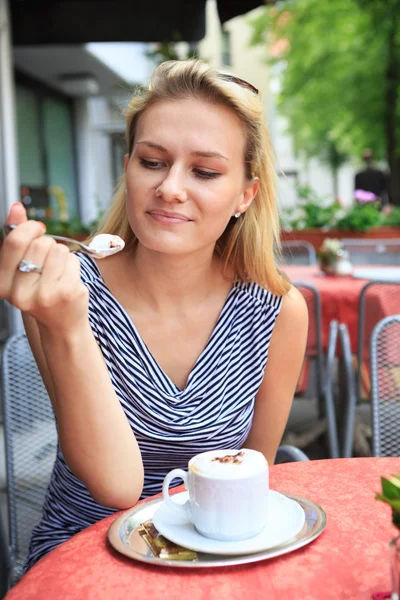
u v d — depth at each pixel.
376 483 1.09
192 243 1.26
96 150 11.70
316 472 1.14
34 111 9.70
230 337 1.40
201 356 1.38
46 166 10.05
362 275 3.82
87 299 0.98
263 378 1.49
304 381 3.17
